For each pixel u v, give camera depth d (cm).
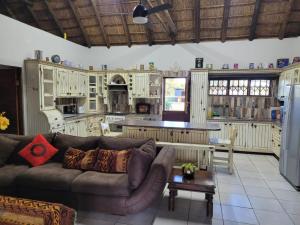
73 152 338
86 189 274
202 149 392
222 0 560
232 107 664
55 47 620
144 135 447
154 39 711
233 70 621
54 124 523
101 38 743
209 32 652
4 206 212
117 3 612
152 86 686
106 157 320
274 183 401
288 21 579
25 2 582
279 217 289
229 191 367
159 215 292
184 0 571
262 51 639
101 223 274
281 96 559
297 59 547
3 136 372
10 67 496
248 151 605
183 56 700
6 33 466
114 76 715
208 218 285
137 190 271
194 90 634
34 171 305
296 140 373
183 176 305
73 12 639
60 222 195
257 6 543
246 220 282
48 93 543
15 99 504
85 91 708
